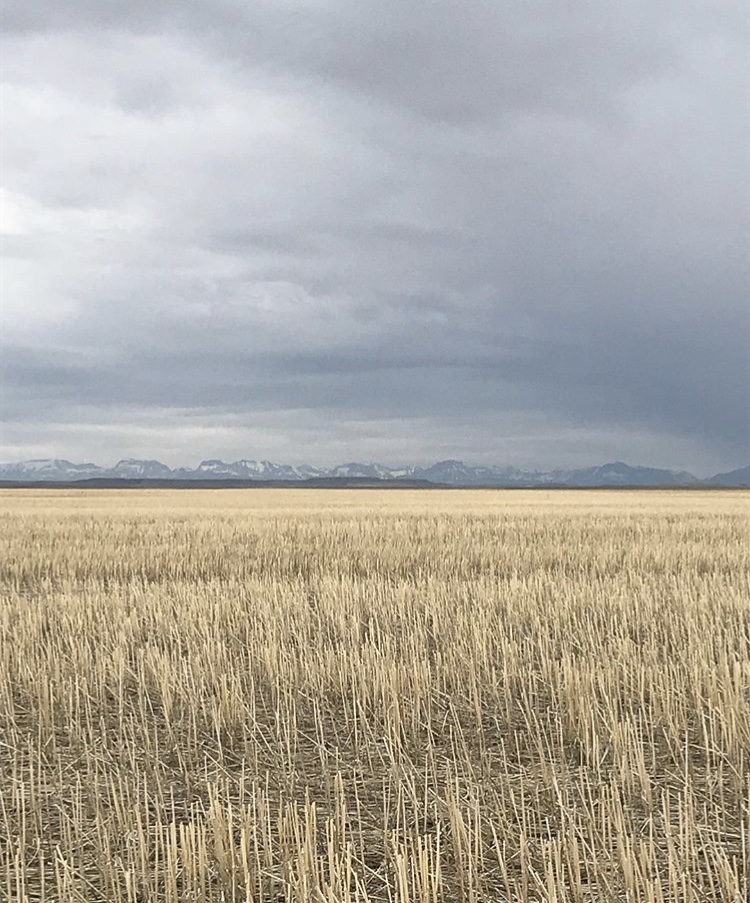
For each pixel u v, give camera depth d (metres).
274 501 79.00
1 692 9.48
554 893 4.76
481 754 7.55
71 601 14.61
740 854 5.66
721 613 13.14
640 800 6.59
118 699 9.16
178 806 6.72
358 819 6.20
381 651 10.28
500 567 22.20
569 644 11.22
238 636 12.20
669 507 60.91
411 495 108.25
